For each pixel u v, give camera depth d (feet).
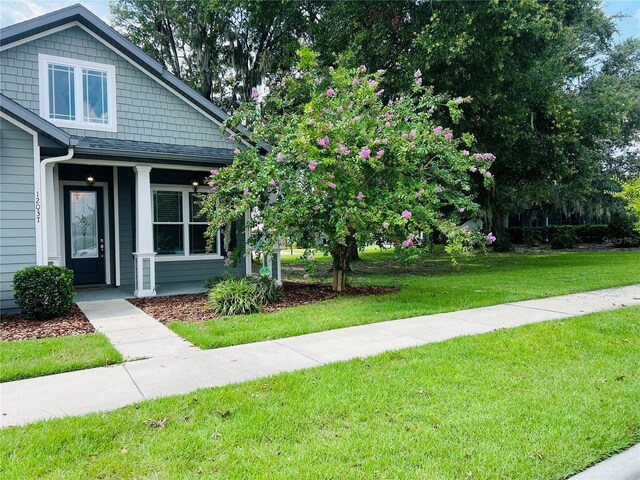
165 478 7.75
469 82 38.42
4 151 22.33
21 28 26.55
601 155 73.36
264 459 8.36
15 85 26.78
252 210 29.89
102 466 8.11
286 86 43.34
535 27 33.17
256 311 22.75
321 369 13.35
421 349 15.37
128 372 13.39
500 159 45.06
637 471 8.04
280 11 44.73
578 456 8.46
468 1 34.04
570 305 23.38
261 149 33.17
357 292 29.17
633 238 69.51
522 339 16.43
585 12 45.50
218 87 64.18
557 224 98.02
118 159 27.63
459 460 8.31
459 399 11.08
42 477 7.79
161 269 34.14
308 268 27.04
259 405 10.77
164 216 34.42
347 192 24.35
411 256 24.84
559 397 11.16
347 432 9.43
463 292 28.35
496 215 67.15
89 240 32.91
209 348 16.03
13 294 22.18
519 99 40.68
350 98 27.22
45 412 10.50
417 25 38.22
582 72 57.93
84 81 29.01
